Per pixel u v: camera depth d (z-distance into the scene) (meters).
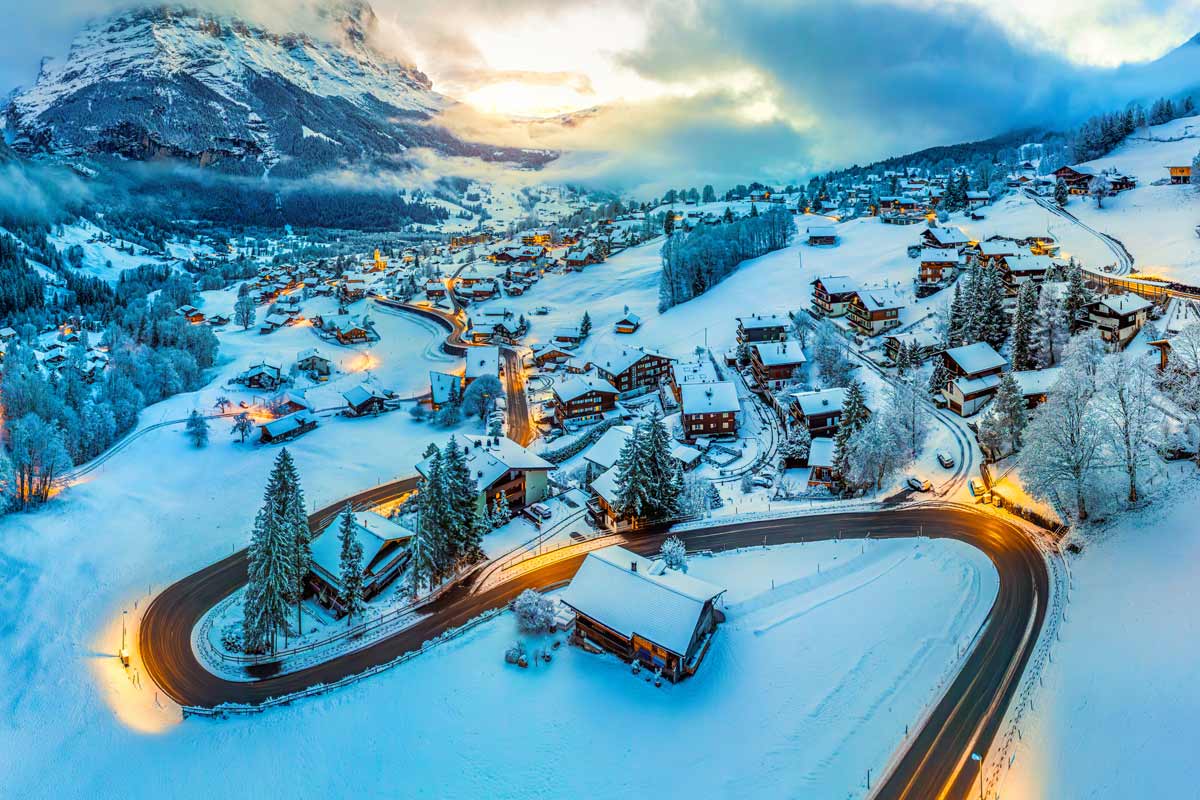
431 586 70.31
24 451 90.38
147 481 104.62
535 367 161.62
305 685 58.22
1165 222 144.50
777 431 105.44
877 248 184.38
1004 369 99.50
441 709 51.97
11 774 51.19
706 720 48.31
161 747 52.47
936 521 70.88
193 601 74.12
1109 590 52.47
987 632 52.38
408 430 126.19
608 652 56.19
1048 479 63.88
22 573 77.12
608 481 83.19
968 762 41.78
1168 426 66.50
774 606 60.34
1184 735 37.84
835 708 47.41
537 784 44.72
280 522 63.53
